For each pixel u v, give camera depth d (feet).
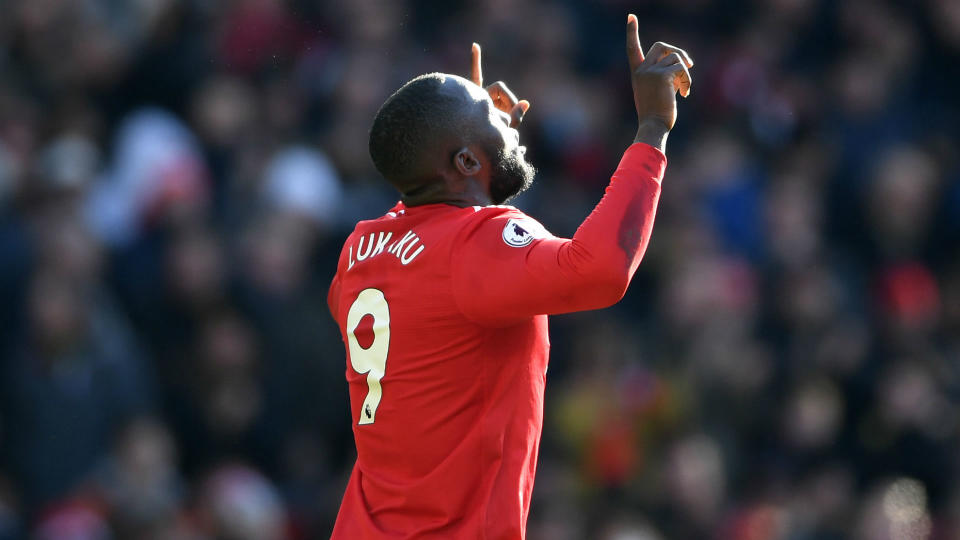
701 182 120.26
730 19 136.36
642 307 114.11
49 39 112.27
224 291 96.48
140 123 104.88
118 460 88.69
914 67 139.54
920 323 116.57
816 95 133.90
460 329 35.96
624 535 92.38
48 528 84.99
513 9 125.70
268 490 93.50
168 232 98.48
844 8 139.44
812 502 100.78
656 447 100.12
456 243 35.81
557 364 104.94
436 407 36.32
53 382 87.92
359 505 38.06
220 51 115.14
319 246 104.17
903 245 123.34
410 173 37.32
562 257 33.73
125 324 95.76
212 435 94.22
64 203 94.94
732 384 102.68
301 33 118.62
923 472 104.22
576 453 99.86
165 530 87.56
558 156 118.01
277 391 95.45
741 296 111.86
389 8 122.21
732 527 97.71
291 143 110.11
